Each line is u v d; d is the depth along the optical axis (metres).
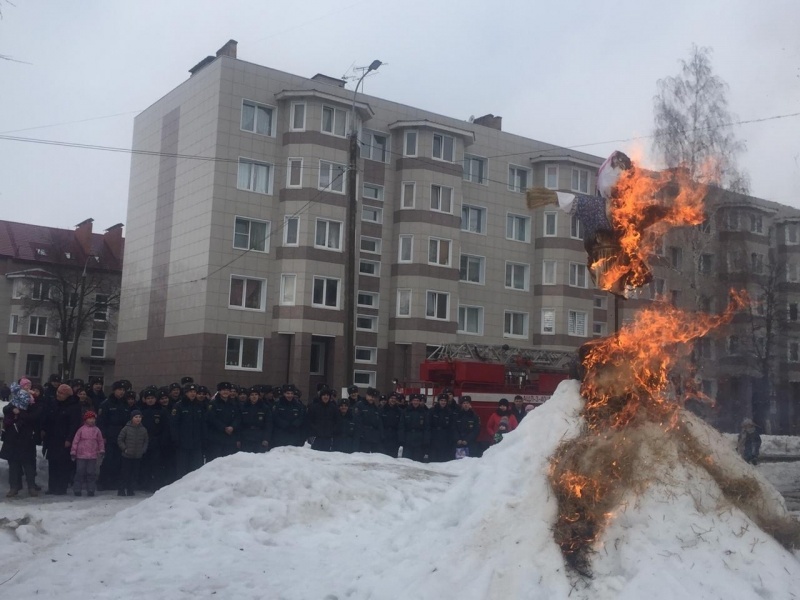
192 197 34.97
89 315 51.88
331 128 35.34
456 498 6.62
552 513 5.67
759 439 22.70
